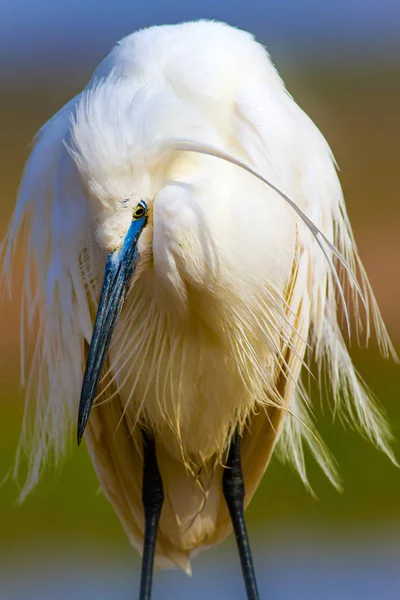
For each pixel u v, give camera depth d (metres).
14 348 12.64
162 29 6.78
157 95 6.02
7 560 10.88
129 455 7.43
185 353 6.79
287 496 11.60
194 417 7.12
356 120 21.84
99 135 5.88
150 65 6.52
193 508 7.44
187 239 6.05
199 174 6.15
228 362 6.79
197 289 6.30
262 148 6.45
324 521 11.27
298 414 7.71
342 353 7.47
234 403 7.07
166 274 6.16
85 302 6.82
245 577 7.12
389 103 22.89
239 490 7.23
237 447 7.26
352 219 16.50
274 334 6.74
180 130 5.99
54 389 7.32
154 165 5.95
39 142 7.27
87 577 10.45
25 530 11.29
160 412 7.10
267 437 7.24
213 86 6.48
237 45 6.75
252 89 6.59
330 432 11.77
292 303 6.79
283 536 11.02
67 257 6.78
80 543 11.18
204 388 6.96
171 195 6.00
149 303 6.65
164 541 7.55
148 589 7.05
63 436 7.47
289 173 6.61
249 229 6.23
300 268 6.76
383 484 11.57
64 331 7.07
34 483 7.67
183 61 6.50
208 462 7.44
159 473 7.26
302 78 24.73
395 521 11.28
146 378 6.96
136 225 6.01
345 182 18.30
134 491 7.54
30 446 9.05
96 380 6.11
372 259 15.16
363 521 11.35
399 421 12.05
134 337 6.76
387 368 12.76
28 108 22.42
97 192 5.92
